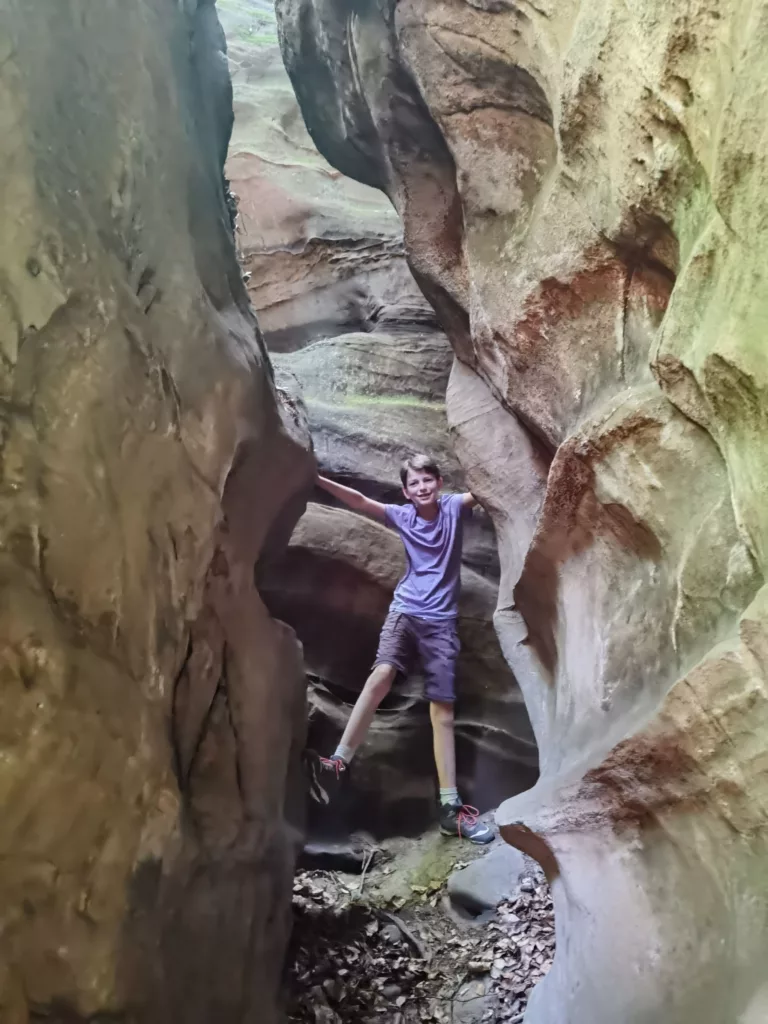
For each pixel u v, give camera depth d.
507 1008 3.74
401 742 6.03
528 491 4.99
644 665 2.79
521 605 4.41
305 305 9.38
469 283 4.86
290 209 9.63
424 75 4.72
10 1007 1.70
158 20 3.21
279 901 3.46
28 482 2.04
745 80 2.09
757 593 2.03
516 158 4.40
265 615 3.68
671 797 2.36
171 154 3.12
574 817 2.76
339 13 5.71
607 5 2.97
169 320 2.83
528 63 3.99
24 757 1.82
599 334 3.68
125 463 2.39
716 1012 1.92
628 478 2.91
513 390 4.42
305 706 4.05
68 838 1.91
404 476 5.76
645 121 2.81
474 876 4.79
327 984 3.82
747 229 2.14
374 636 6.31
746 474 2.18
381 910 4.67
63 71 2.52
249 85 11.50
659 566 2.89
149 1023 2.07
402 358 7.80
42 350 2.17
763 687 1.97
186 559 2.68
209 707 2.92
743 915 2.00
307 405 7.04
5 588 1.90
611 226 3.33
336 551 6.13
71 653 2.00
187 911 2.44
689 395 2.55
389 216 9.54
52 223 2.27
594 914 2.51
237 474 3.31
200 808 2.72
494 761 6.11
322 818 5.68
